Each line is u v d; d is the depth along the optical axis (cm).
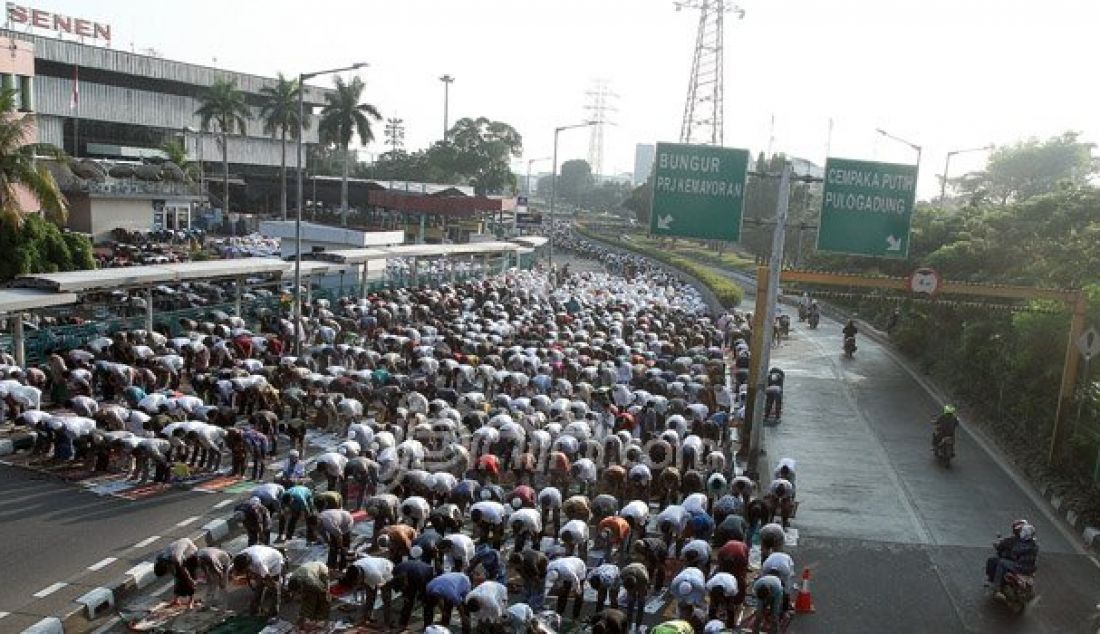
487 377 2725
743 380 3250
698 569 1470
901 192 2377
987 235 3547
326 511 1576
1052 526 2089
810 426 2958
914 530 2028
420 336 3378
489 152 12138
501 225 9081
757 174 2386
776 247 2381
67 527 1714
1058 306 2553
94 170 6625
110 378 2420
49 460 2062
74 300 2652
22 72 5272
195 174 8494
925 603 1655
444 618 1377
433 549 1471
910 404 3353
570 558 1459
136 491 1930
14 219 3672
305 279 4216
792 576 1562
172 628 1373
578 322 3997
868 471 2477
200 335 3027
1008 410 2847
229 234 7956
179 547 1430
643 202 14038
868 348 4669
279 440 2375
